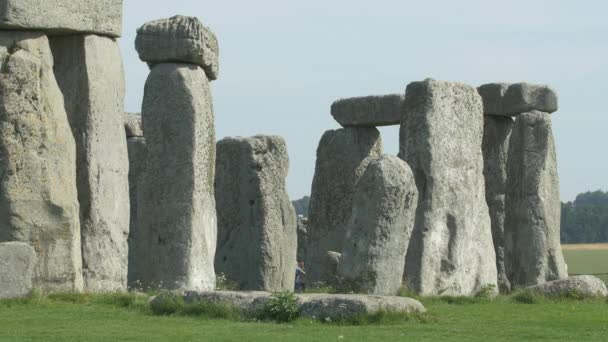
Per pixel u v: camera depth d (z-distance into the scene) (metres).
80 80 26.56
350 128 38.06
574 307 26.69
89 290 25.88
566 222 130.00
